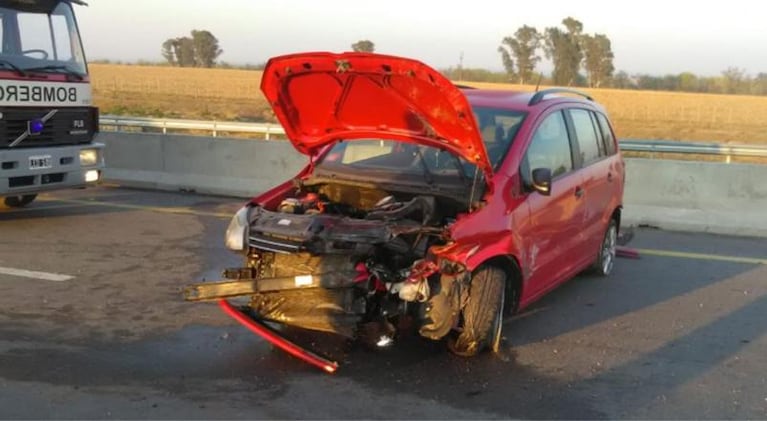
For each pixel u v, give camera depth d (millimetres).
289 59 5027
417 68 4574
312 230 4918
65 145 9727
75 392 4570
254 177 12477
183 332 5695
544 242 5895
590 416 4387
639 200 10539
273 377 4863
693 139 31516
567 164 6496
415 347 5410
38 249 8258
